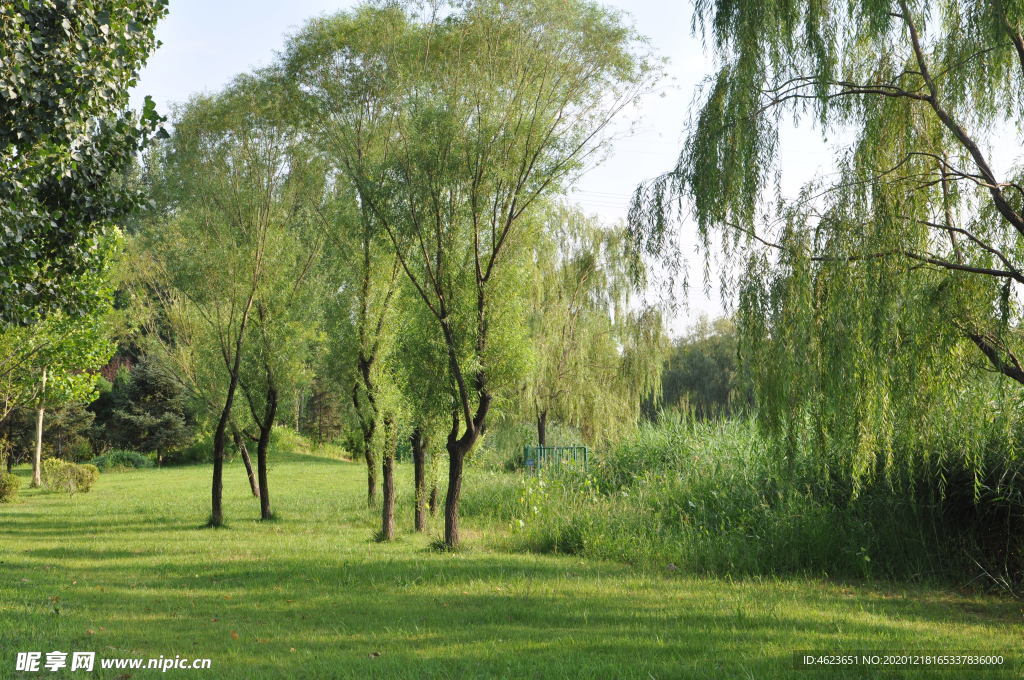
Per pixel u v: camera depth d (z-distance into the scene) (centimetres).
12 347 1872
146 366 3997
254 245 1814
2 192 791
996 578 1050
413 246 1412
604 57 1337
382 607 892
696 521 1390
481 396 1427
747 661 643
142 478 3391
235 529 1762
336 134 1457
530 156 1363
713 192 888
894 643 724
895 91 897
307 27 1447
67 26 789
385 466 1593
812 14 870
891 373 823
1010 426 1005
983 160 822
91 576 1115
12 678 568
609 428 2347
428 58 1366
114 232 1809
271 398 1939
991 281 830
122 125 915
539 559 1314
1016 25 782
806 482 1280
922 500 1157
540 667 621
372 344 1586
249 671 604
